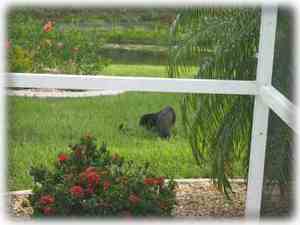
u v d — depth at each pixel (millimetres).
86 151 4336
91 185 3984
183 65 4672
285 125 3693
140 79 4102
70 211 3938
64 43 8719
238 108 4555
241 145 4719
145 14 10688
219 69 4504
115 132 7367
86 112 8250
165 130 7227
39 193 4043
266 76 4121
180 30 4738
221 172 4602
